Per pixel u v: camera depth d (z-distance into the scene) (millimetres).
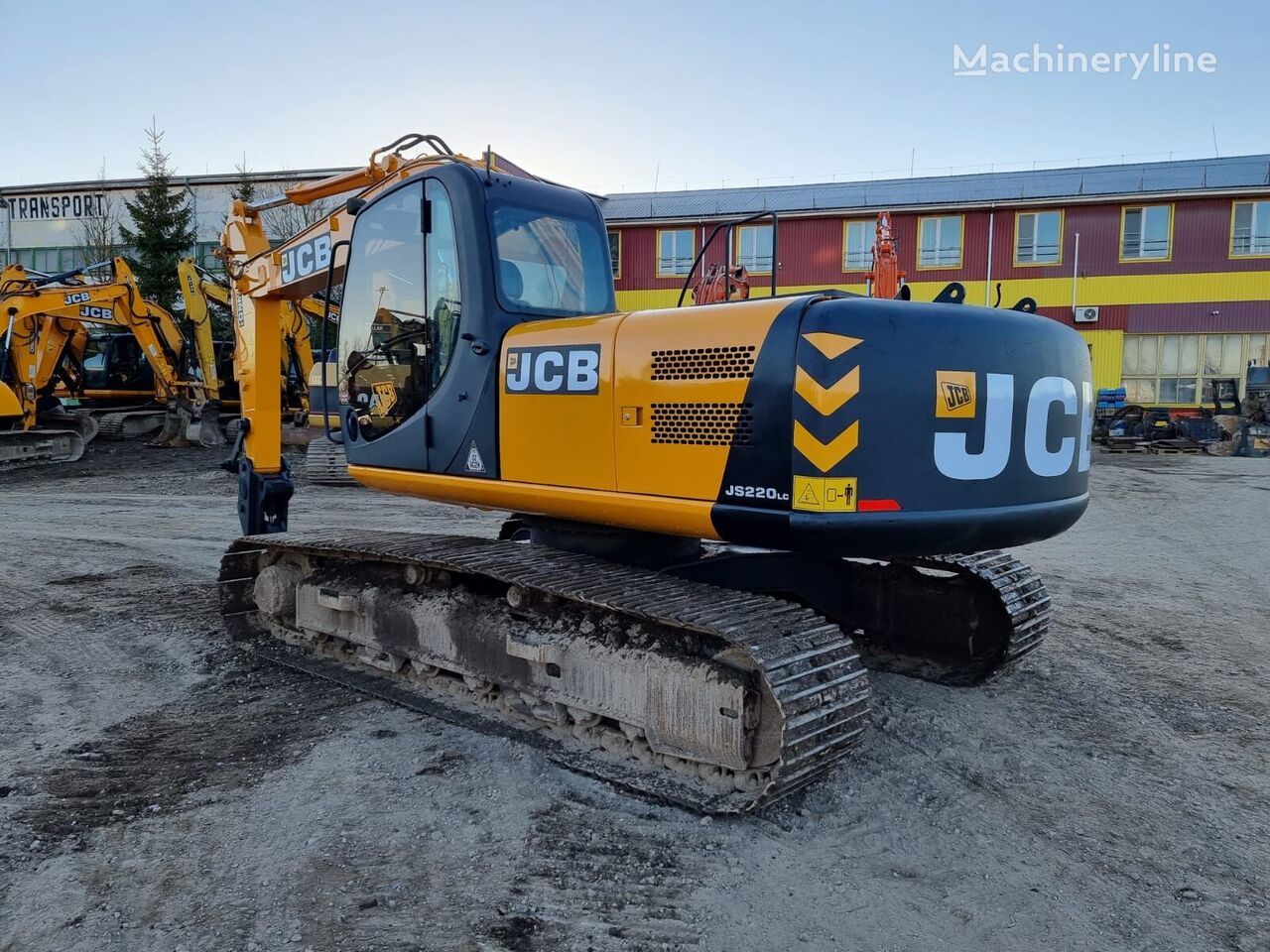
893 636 5422
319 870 3326
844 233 26234
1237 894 3236
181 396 19656
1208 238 25031
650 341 3766
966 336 3512
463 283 4430
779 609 3752
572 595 3791
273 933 2945
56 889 3191
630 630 3980
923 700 5008
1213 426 21297
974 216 25781
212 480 15055
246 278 6586
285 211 29969
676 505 3658
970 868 3387
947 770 4195
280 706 4914
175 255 28828
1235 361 25172
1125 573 8531
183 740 4480
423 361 4746
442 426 4625
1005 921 3061
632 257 27234
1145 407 25672
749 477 3445
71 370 21562
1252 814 3832
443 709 4652
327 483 14219
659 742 3842
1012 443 3617
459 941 2914
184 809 3771
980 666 5074
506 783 3979
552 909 3094
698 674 3627
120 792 3928
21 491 13914
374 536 5250
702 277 6309
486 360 4375
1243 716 4926
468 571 4254
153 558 8805
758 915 3074
